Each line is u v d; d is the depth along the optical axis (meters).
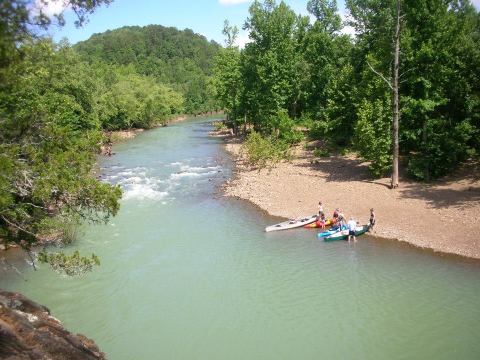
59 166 13.92
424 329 16.52
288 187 35.81
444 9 33.47
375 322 17.06
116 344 16.14
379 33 42.22
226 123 83.19
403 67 33.75
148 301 19.11
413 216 26.84
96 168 46.38
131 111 81.81
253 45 58.06
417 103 32.00
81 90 54.84
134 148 61.94
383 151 34.06
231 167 46.41
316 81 60.97
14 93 14.05
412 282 19.89
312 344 15.91
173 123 103.38
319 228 27.12
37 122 14.56
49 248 24.17
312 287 19.88
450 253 22.27
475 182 31.09
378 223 26.53
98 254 23.84
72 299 19.33
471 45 33.53
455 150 32.09
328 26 63.84
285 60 56.09
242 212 30.80
